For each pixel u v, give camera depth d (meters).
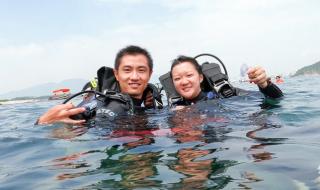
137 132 0.82
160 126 0.87
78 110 0.97
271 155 0.58
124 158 0.61
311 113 0.96
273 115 0.94
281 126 0.81
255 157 0.57
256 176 0.48
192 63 1.18
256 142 0.67
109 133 0.82
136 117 1.00
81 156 0.65
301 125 0.81
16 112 2.01
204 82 1.27
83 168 0.57
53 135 0.84
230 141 0.69
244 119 0.90
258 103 1.14
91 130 0.86
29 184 0.52
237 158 0.57
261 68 1.16
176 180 0.48
